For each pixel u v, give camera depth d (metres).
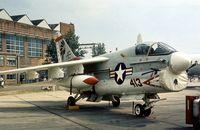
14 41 59.78
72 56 20.98
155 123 12.08
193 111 10.27
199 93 30.02
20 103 20.97
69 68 16.89
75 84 16.28
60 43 22.39
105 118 13.58
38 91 34.41
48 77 17.33
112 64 15.54
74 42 58.41
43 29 66.00
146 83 13.16
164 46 12.99
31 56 63.78
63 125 11.79
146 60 13.37
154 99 14.66
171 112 15.41
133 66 14.08
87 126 11.53
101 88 16.14
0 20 55.97
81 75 16.33
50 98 25.19
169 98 24.06
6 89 38.12
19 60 59.53
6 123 12.30
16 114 15.08
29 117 14.02
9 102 21.70
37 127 11.38
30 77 17.02
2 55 55.38
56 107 18.39
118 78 14.95
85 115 14.62
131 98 14.33
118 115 14.55
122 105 18.78
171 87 12.25
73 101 17.56
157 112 15.44
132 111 15.86
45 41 67.38
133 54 14.22
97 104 19.69
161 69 12.58
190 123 10.35
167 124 11.84
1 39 56.72
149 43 13.55
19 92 32.75
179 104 19.33
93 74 16.86
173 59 11.98
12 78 55.19
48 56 57.06
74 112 15.86
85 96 17.45
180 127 11.18
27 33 61.84
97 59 15.99
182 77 12.58
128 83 14.23
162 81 12.25
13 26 58.72
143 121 12.60
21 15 62.97
